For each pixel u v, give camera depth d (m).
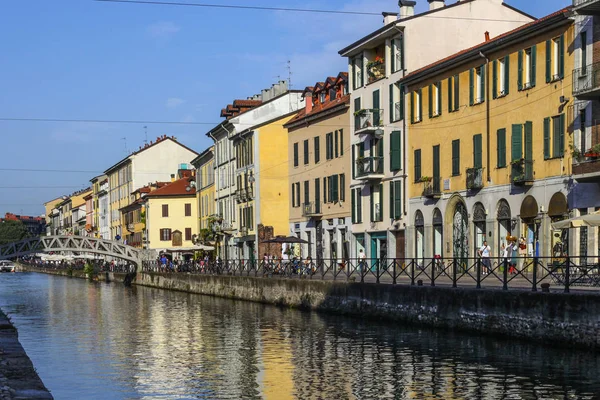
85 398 20.55
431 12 52.53
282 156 72.88
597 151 35.12
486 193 44.00
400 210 52.81
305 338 31.05
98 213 157.50
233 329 35.34
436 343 27.67
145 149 124.12
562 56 38.16
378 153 55.59
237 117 78.62
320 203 64.06
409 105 52.00
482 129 44.53
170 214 107.12
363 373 22.95
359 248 58.84
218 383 22.27
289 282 44.84
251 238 73.25
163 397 20.56
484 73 44.28
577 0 36.97
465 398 19.36
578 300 23.84
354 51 58.44
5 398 13.88
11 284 94.69
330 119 62.38
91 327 38.34
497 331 27.47
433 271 31.92
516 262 40.38
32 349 30.20
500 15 53.88
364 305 36.56
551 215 38.84
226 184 84.12
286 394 20.55
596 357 23.09
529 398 19.11
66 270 127.81
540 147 39.84
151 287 78.19
